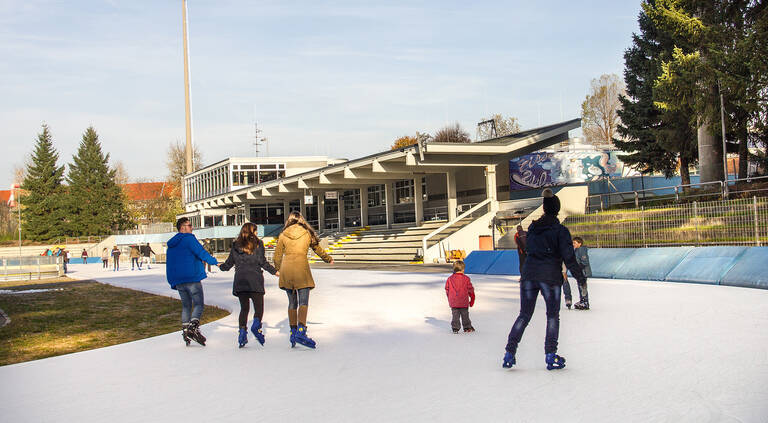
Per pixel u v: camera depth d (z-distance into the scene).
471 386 5.52
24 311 14.61
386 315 11.02
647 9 22.05
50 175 81.25
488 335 8.41
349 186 48.81
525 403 4.88
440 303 12.77
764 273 13.76
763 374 5.54
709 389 5.09
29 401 5.59
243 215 63.09
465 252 33.84
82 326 11.41
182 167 97.12
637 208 27.95
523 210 35.12
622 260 18.66
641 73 31.44
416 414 4.69
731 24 22.17
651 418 4.36
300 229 8.18
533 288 6.20
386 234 43.62
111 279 28.06
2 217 91.62
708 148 25.12
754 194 22.88
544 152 42.69
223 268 8.53
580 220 28.94
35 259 34.50
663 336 7.71
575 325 8.99
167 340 9.13
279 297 15.70
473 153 34.56
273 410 4.98
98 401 5.51
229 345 8.52
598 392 5.14
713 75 20.58
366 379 6.00
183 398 5.52
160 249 62.16
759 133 25.61
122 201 84.81
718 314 9.55
